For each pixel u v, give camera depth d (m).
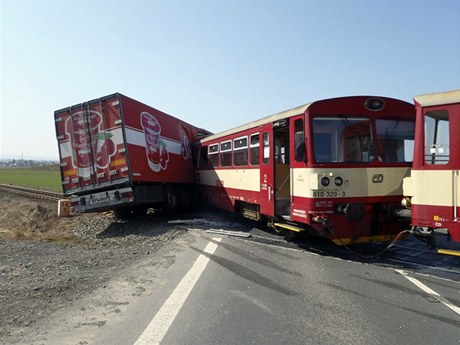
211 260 8.02
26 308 5.25
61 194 26.55
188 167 18.30
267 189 10.44
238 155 12.92
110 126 12.66
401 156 8.69
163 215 16.58
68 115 13.20
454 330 4.46
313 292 5.89
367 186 8.32
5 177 59.53
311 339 4.25
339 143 8.27
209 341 4.20
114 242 10.93
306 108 8.22
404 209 8.20
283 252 8.77
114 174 12.70
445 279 6.53
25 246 10.06
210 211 18.28
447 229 6.33
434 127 6.53
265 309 5.17
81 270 7.38
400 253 8.60
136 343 4.15
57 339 4.25
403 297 5.62
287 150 10.92
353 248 9.15
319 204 8.01
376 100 8.52
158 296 5.71
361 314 4.97
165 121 15.93
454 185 6.26
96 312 5.07
